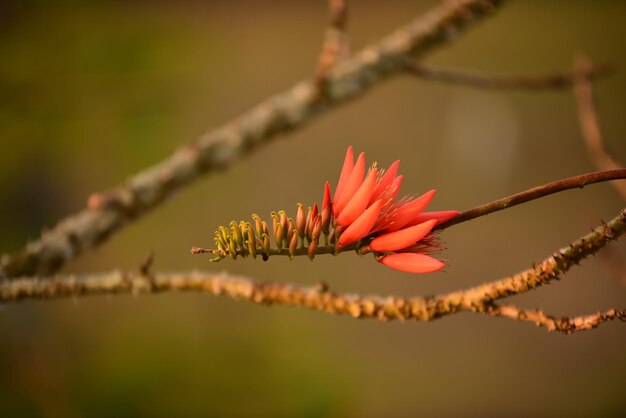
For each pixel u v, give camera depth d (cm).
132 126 316
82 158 327
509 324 644
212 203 358
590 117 236
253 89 604
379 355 587
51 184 334
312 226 171
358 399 294
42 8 318
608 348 627
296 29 658
